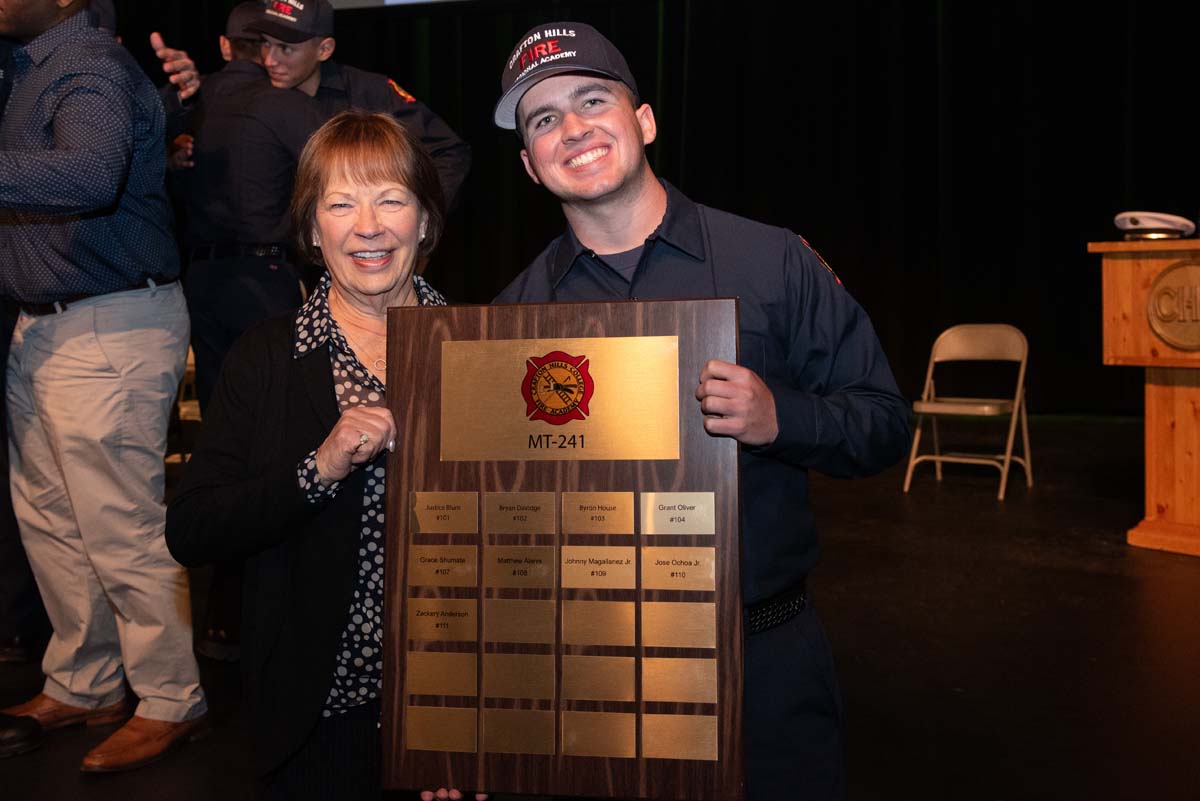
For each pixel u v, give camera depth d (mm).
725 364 1169
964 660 3113
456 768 1237
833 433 1262
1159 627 3352
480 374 1254
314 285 3199
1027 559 4223
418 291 1533
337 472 1260
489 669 1234
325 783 1412
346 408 1397
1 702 2842
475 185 9047
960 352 5859
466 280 9203
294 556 1381
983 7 7953
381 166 1380
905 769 2426
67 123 2094
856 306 1436
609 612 1214
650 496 1212
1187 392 4309
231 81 3059
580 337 1236
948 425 7930
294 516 1285
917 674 3014
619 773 1208
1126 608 3555
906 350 8391
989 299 8148
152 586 2490
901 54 8156
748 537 1342
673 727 1198
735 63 8469
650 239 1380
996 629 3385
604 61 1309
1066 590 3787
